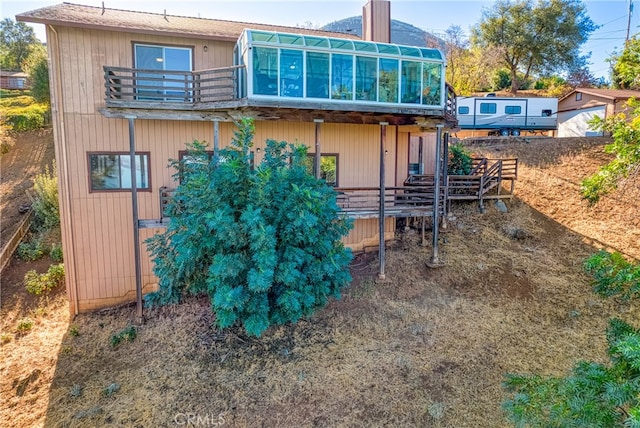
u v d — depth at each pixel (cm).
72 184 1071
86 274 1102
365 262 1280
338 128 1291
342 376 827
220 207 810
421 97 1204
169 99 1148
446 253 1302
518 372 831
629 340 368
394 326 991
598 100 2514
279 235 834
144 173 1112
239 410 754
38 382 848
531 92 4212
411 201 1279
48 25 1009
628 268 515
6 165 2153
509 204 1630
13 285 1286
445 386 797
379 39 1435
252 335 965
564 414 377
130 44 1094
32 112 2681
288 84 1077
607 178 1080
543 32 4097
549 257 1286
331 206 894
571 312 1041
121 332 1000
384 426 710
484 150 2262
